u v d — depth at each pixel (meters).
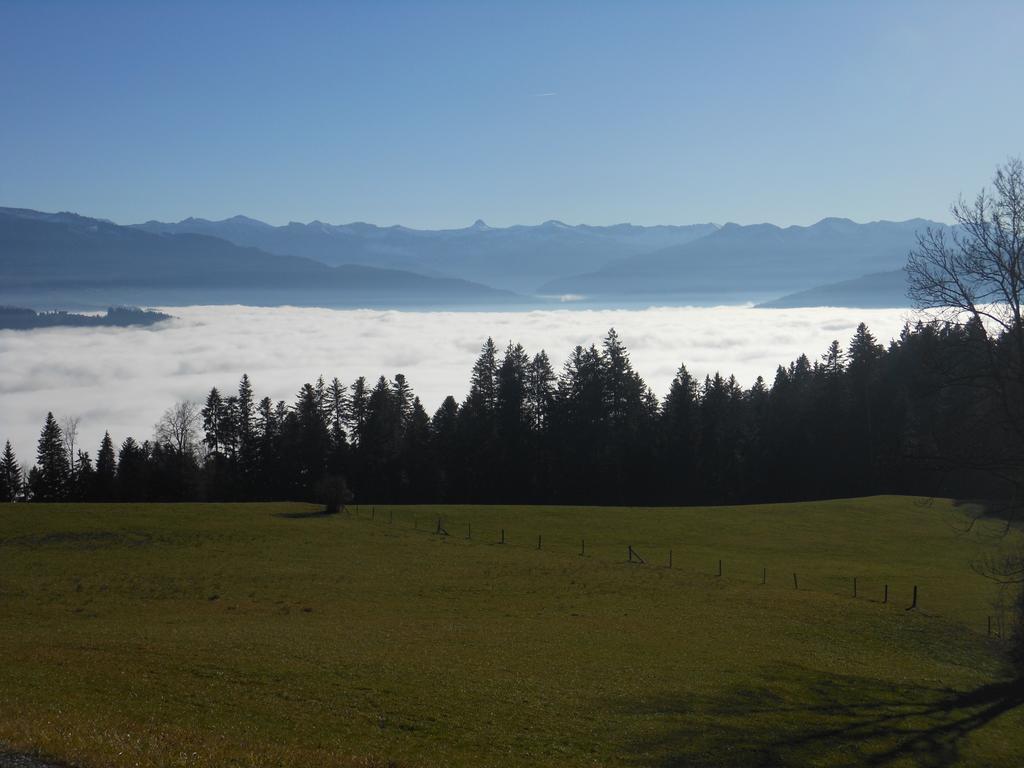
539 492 100.88
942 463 27.12
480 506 72.88
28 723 15.77
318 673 23.83
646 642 31.72
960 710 25.28
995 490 28.50
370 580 43.88
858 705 24.88
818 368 108.00
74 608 36.53
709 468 99.50
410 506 72.31
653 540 59.41
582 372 102.88
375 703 21.34
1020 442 25.66
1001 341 25.75
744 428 101.06
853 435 93.06
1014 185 25.45
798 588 45.75
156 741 15.63
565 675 25.78
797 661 29.88
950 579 48.41
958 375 26.36
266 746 16.61
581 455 100.12
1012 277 25.20
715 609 39.44
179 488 102.69
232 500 105.00
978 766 20.83
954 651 33.72
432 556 51.03
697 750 20.00
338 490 66.31
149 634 29.81
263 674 23.27
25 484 111.06
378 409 108.06
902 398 87.00
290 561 48.12
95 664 23.22
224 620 34.25
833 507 71.88
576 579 45.69
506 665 26.66
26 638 28.25
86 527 55.66
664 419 102.69
